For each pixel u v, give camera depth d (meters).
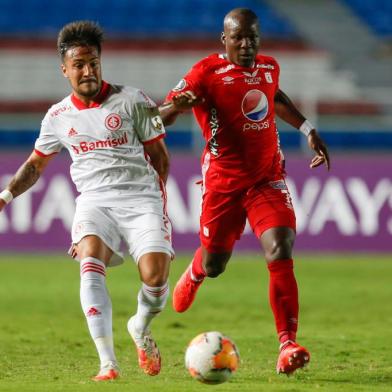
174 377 24.00
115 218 23.73
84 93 23.25
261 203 25.44
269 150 26.02
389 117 83.81
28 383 22.27
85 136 23.77
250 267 61.62
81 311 42.94
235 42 25.31
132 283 54.09
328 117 86.75
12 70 92.25
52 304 45.38
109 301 22.77
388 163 67.31
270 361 27.52
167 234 23.66
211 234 27.03
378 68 93.19
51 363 27.12
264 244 24.69
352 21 97.75
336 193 67.19
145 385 21.47
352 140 83.38
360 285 53.00
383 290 50.94
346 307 44.34
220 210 26.64
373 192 67.31
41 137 24.56
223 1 100.31
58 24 97.12
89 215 23.59
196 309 43.50
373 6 99.69
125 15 98.75
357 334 34.94
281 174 26.39
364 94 90.69
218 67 25.72
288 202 25.50
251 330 36.22
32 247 66.50
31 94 91.56
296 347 22.80
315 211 67.12
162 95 92.06
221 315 41.34
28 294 49.22
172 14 98.94
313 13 98.56
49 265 61.81
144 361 24.23
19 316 41.00
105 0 99.75
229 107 25.66
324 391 20.98
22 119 88.62
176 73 93.38
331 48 94.81
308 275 57.12
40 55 93.00
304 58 93.56
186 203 66.75
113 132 23.62
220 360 20.69
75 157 24.16
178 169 66.62
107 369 22.36
